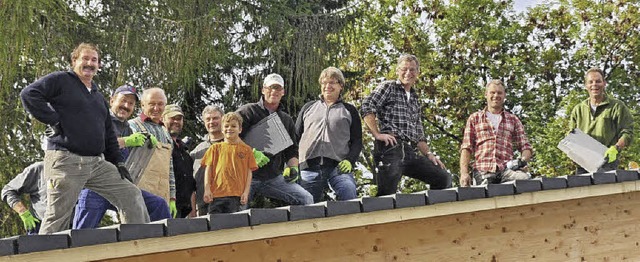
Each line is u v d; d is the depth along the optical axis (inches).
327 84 327.6
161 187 291.6
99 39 612.4
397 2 960.9
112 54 604.7
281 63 668.1
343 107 328.2
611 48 979.3
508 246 302.2
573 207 321.7
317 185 324.2
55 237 192.5
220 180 296.0
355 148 327.6
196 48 599.8
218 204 294.7
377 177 331.9
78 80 252.7
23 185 288.8
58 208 249.6
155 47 595.5
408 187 921.5
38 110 243.6
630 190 323.0
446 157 947.3
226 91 685.3
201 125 684.1
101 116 256.4
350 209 246.7
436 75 956.0
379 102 332.8
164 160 294.5
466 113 940.6
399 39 949.2
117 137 277.4
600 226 327.6
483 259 295.1
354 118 329.4
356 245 266.4
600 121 365.1
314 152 323.6
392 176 328.2
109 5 622.8
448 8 952.9
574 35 981.2
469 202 277.4
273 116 317.4
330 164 323.3
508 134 344.8
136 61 591.8
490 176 339.9
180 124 315.3
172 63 595.5
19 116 576.1
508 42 988.6
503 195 285.1
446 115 949.8
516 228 305.4
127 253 204.5
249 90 689.0
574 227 320.8
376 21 950.4
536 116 973.2
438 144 946.7
